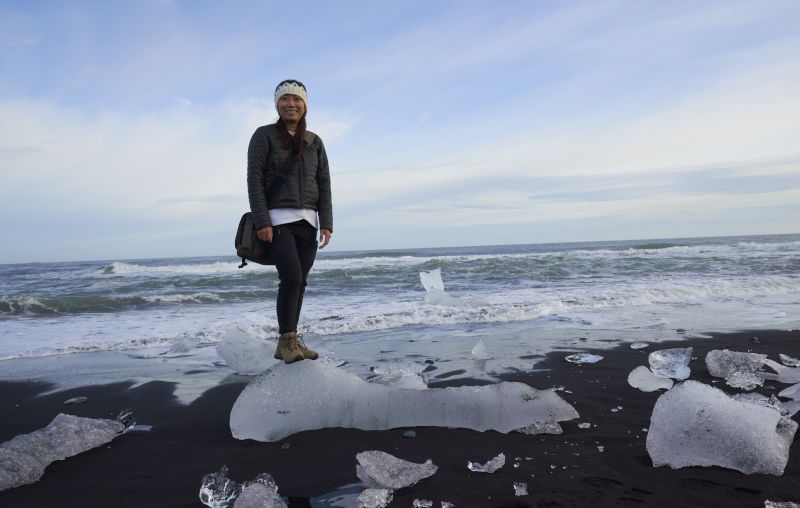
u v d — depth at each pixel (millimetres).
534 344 4477
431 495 1760
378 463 1908
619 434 2328
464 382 3291
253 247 2619
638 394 2959
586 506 1646
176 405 2984
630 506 1638
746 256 15719
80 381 3561
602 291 8211
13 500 1796
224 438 2416
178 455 2203
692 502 1651
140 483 1929
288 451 2215
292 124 2760
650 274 11367
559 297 7531
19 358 4391
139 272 18938
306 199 2711
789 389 2746
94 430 2361
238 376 3689
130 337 5328
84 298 8312
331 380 2557
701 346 4203
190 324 6285
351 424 2488
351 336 5043
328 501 1750
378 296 8703
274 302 8867
